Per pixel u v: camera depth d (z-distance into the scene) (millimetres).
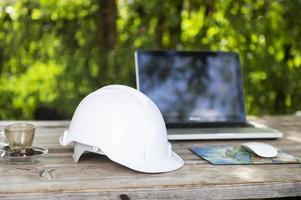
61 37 4012
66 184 1056
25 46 3984
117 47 3906
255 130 1700
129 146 1177
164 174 1159
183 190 1068
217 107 1829
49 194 1001
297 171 1229
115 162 1252
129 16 4137
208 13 4113
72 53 3992
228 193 1095
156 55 1810
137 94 1258
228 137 1618
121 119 1189
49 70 4004
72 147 1441
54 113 2852
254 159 1335
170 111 1763
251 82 4117
